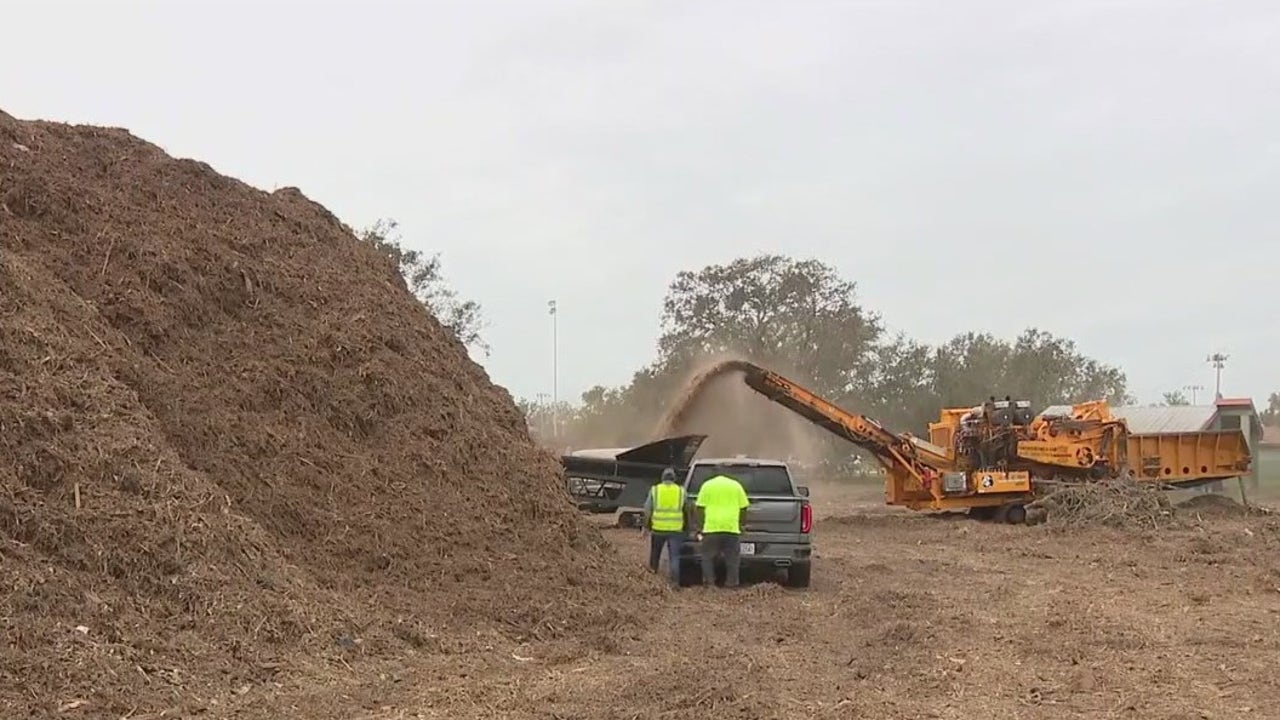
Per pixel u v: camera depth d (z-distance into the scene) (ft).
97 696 20.44
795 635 32.55
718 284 150.20
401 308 45.80
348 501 34.24
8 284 31.42
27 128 42.47
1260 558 53.16
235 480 32.01
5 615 21.65
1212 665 28.27
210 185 45.52
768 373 77.25
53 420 26.99
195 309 37.83
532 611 31.78
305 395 37.14
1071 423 78.59
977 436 78.02
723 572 45.88
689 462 74.28
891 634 32.07
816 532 71.10
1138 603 39.40
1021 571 49.73
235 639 24.38
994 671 27.45
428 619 29.84
